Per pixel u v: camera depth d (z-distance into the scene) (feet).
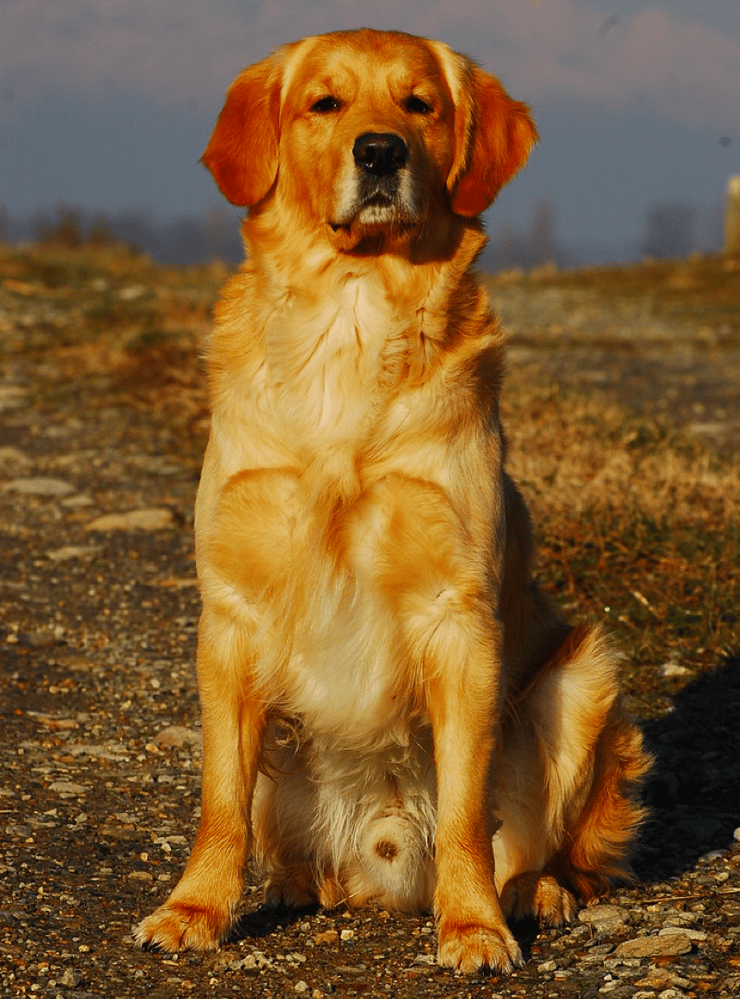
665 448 42.93
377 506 17.10
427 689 17.31
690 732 24.52
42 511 41.24
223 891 16.60
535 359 71.46
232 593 17.44
